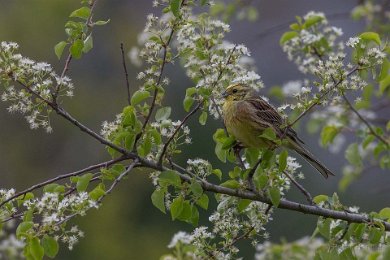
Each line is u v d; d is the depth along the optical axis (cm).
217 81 1017
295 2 3391
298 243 1292
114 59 3142
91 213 2784
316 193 2573
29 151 2917
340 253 1007
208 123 2620
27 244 904
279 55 3195
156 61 974
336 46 1355
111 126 973
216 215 1014
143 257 2761
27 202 922
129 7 3338
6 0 3106
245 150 995
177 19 973
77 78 3070
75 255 2708
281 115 1030
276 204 958
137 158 956
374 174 2586
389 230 1041
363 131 1345
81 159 2947
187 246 1005
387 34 1539
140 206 2850
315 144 2664
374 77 980
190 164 1002
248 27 3266
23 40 3039
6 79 937
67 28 968
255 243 1038
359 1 1628
